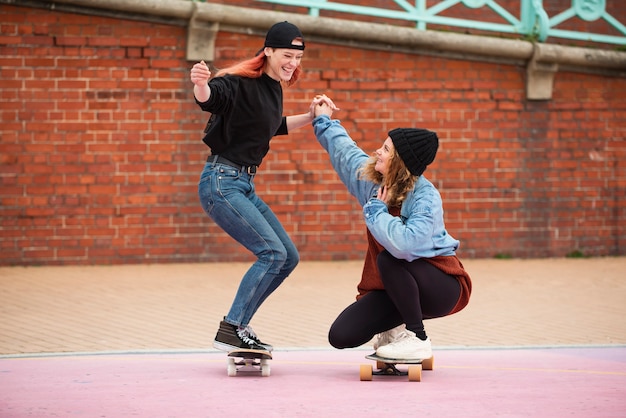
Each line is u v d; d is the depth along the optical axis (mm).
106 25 13672
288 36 6430
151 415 5371
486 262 14773
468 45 14602
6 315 10188
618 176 15516
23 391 6109
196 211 14070
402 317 6469
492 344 8945
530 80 15031
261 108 6473
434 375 6824
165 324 9852
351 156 6812
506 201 15125
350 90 14477
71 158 13680
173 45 13852
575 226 15398
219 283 12516
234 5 14328
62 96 13609
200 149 14023
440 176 14914
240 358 6945
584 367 7402
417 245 6164
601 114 15414
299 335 9391
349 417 5332
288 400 5801
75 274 13023
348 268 13945
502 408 5598
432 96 14773
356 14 14953
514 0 15711
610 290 12430
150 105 13836
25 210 13594
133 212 13883
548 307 11156
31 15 13469
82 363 7391
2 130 13500
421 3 14570
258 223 6492
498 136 15047
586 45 15719
